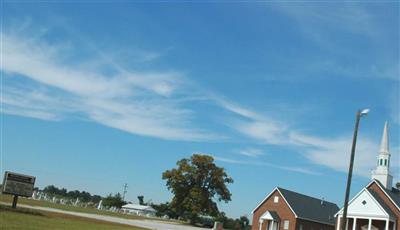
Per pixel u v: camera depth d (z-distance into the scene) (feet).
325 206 275.59
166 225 204.03
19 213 106.63
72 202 346.33
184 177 294.46
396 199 195.31
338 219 189.26
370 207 181.78
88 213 190.80
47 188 523.70
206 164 295.69
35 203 191.11
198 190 289.74
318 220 251.80
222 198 297.74
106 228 108.17
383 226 188.03
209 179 296.51
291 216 238.07
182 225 244.83
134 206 491.31
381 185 195.62
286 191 249.75
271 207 245.45
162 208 393.70
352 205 185.88
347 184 88.99
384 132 222.48
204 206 293.43
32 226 83.20
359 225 192.34
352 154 89.51
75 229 90.89
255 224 246.68
